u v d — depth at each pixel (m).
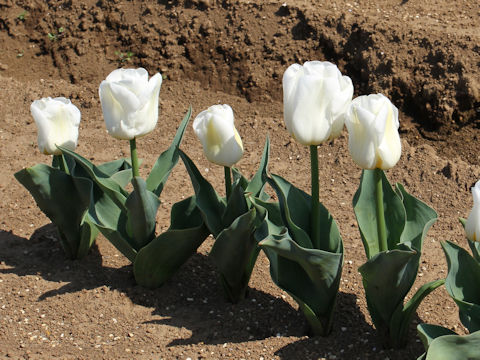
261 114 2.35
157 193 1.89
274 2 2.51
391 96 2.31
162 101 2.40
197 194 1.83
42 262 2.00
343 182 2.16
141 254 1.87
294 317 1.87
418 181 2.14
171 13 2.58
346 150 2.22
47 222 2.10
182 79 2.46
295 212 1.78
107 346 1.84
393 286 1.73
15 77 2.58
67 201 1.93
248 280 1.89
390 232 1.77
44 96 2.45
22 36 2.70
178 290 1.93
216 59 2.46
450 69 2.27
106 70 2.54
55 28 2.68
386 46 2.34
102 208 1.90
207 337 1.84
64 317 1.89
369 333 1.83
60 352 1.83
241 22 2.48
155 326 1.87
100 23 2.64
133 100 1.78
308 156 2.22
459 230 2.03
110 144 2.30
